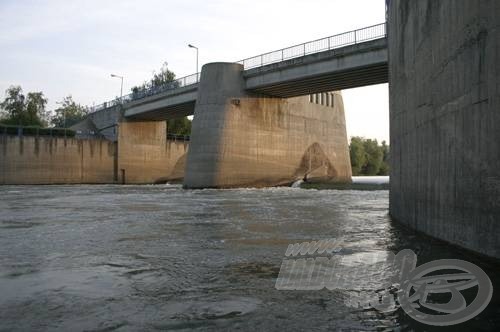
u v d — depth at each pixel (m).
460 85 11.39
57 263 10.64
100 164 63.50
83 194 38.06
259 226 17.14
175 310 7.18
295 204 27.45
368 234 15.10
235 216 20.59
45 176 58.44
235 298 7.84
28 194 38.09
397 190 19.39
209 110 46.53
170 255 11.56
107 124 69.62
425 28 14.67
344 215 21.11
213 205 26.62
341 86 45.97
